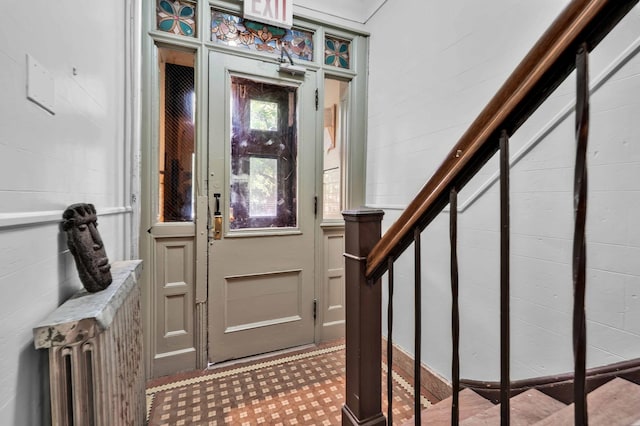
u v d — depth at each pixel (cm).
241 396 161
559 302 110
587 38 45
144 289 173
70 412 65
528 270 119
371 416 98
